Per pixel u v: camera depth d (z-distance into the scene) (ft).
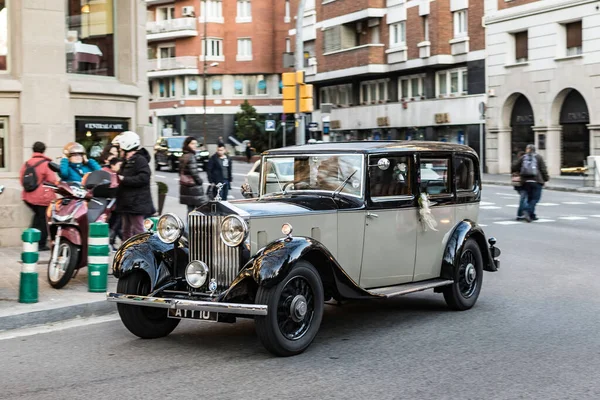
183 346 22.88
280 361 20.97
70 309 26.86
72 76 47.26
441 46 127.95
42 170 39.47
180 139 139.64
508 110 119.96
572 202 78.23
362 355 21.58
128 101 49.88
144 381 19.07
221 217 21.72
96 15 49.24
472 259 28.78
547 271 37.42
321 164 25.45
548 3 109.19
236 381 18.97
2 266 35.60
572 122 108.88
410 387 18.42
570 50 108.27
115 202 34.91
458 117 126.11
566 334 24.16
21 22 43.50
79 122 46.88
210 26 201.77
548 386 18.48
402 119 138.21
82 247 30.40
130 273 23.07
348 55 146.30
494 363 20.65
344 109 155.84
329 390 18.17
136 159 34.63
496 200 80.28
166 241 22.98
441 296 31.32
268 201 23.76
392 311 28.19
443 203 27.55
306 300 21.74
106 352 22.20
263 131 187.11
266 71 204.03
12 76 43.80
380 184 25.14
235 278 20.85
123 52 50.49
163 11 209.77
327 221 23.47
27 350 22.49
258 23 202.59
